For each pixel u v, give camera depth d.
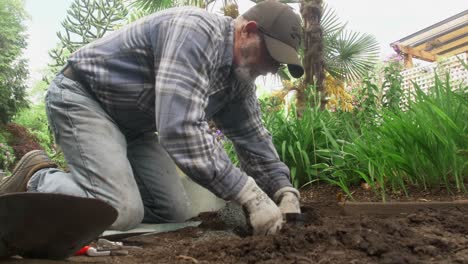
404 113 2.88
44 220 1.41
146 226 2.49
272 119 3.88
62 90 2.42
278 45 2.06
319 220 2.18
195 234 2.21
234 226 2.38
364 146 2.92
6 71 15.34
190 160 1.87
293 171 3.40
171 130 1.88
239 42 2.12
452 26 9.79
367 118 3.62
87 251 1.69
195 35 1.99
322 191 3.30
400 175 2.76
